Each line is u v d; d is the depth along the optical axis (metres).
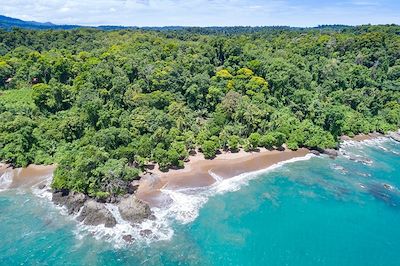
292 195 90.50
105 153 88.88
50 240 68.94
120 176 84.88
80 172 81.44
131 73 137.88
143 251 66.94
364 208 85.38
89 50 187.62
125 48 173.50
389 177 103.44
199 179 95.75
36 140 103.38
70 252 65.81
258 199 87.81
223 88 139.00
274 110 130.88
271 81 144.25
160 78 135.38
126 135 102.12
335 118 126.00
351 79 163.62
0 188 88.38
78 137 109.00
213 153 108.25
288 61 166.12
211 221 77.50
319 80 164.50
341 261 67.00
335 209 84.56
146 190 88.00
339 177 102.00
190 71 148.38
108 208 78.88
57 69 140.75
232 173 100.75
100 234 71.19
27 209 79.12
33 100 122.44
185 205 83.06
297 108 135.38
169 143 105.06
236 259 66.38
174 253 66.81
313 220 79.88
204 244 69.94
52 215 77.19
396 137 139.88
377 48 187.12
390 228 77.81
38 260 63.50
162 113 116.44
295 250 69.62
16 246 67.00
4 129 101.94
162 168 98.94
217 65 162.00
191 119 121.69
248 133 122.12
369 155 121.00
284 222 78.56
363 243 72.56
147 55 159.50
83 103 116.56
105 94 122.62
